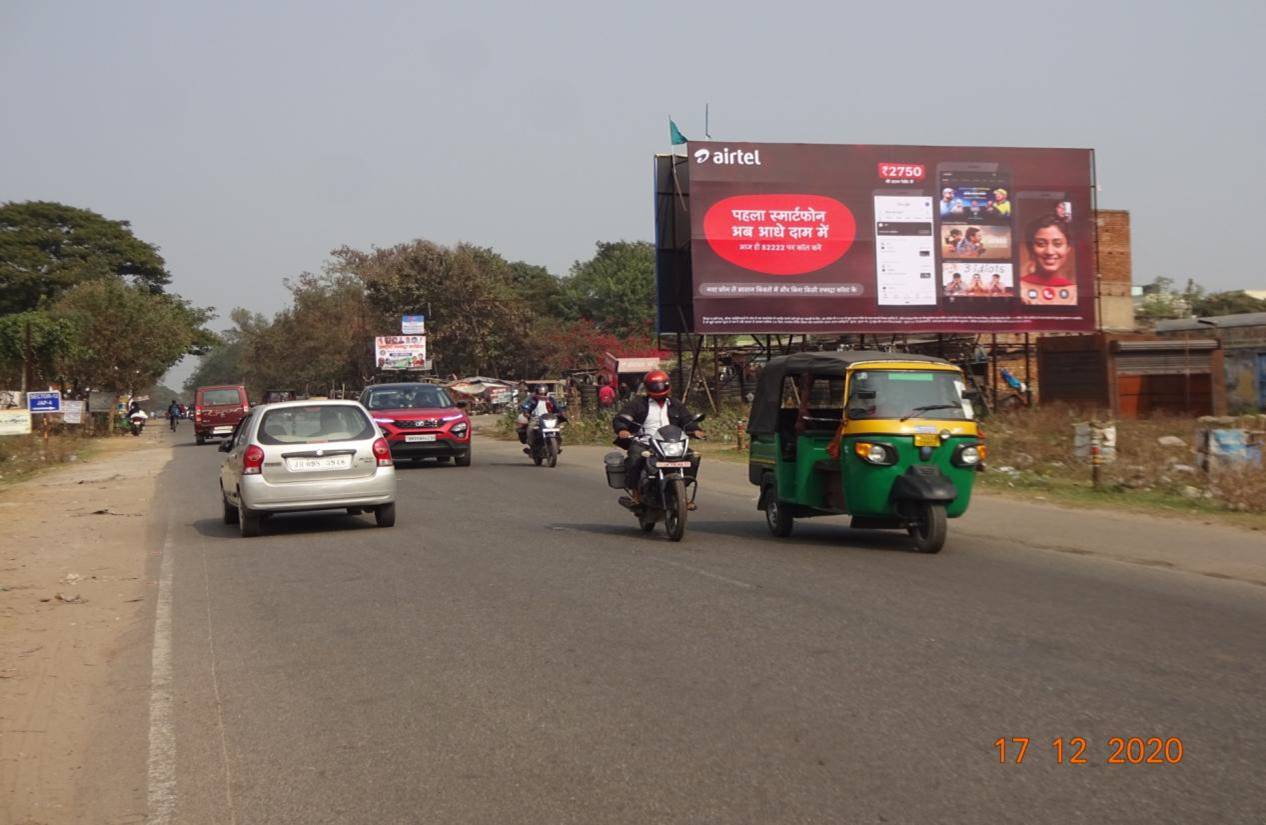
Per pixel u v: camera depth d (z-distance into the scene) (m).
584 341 69.81
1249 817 4.27
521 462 25.03
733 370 39.22
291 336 86.00
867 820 4.27
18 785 5.01
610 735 5.32
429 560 10.75
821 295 29.05
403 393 24.14
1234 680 6.12
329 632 7.73
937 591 8.80
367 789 4.76
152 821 4.55
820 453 11.43
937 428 10.73
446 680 6.38
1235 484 14.59
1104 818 4.27
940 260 29.69
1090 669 6.36
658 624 7.65
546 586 9.16
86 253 82.38
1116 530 12.33
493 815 4.42
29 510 17.48
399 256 77.88
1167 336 34.41
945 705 5.68
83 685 6.72
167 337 52.62
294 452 12.83
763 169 28.81
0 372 46.91
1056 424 23.52
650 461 11.85
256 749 5.35
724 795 4.54
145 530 14.48
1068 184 30.38
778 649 6.88
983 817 4.29
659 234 30.91
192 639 7.75
